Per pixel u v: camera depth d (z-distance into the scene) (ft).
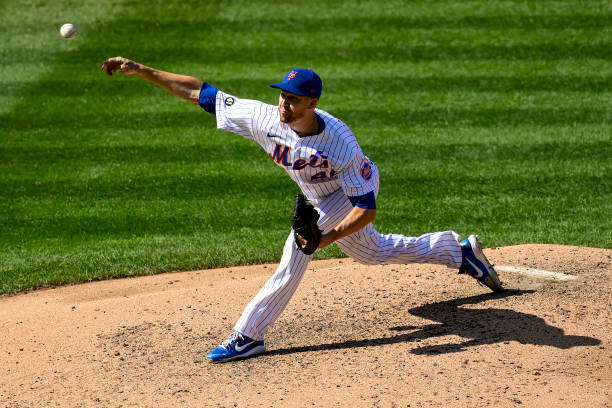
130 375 53.42
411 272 71.41
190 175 109.19
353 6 182.19
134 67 55.62
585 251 75.05
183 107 136.56
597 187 101.50
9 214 97.40
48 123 129.70
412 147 117.70
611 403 45.78
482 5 182.09
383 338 57.41
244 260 81.41
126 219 95.14
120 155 116.88
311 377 51.26
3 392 51.88
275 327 60.90
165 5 182.60
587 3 181.98
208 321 63.00
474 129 124.47
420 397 47.34
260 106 53.36
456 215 93.35
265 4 183.21
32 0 185.26
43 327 63.62
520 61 153.38
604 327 57.11
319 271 73.26
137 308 66.64
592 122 126.11
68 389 51.75
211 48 159.63
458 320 59.82
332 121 51.39
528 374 49.96
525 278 68.49
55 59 155.43
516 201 97.55
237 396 49.01
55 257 83.61
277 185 105.60
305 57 155.43
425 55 156.66
